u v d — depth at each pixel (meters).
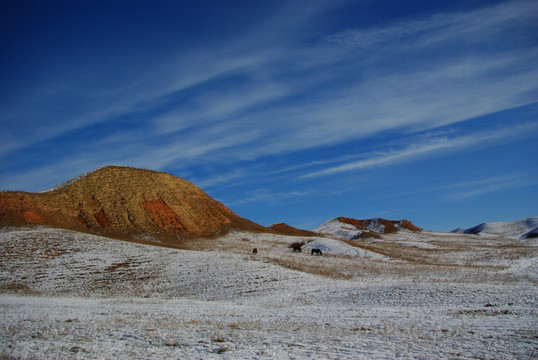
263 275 38.94
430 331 15.73
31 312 21.30
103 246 50.88
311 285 35.12
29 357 11.30
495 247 86.50
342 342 13.91
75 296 32.03
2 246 46.81
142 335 14.80
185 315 20.94
